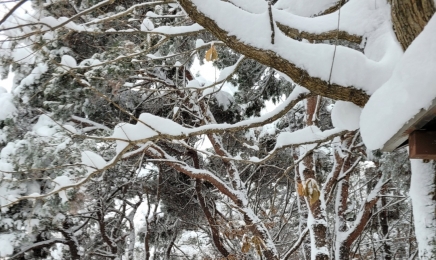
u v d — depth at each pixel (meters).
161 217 12.58
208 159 11.22
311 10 3.71
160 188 10.06
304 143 3.62
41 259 7.29
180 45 6.92
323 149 10.02
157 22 6.42
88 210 9.23
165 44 6.98
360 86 2.62
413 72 1.91
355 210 11.00
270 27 2.58
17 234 6.18
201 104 7.57
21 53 5.72
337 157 7.23
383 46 3.08
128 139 3.12
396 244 11.43
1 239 6.02
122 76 5.61
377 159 7.46
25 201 5.96
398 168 6.32
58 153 5.64
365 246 12.88
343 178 7.66
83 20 5.46
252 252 8.76
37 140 5.83
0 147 6.40
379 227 10.81
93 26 5.50
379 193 7.67
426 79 1.81
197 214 11.41
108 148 7.27
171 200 11.13
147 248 9.96
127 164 9.59
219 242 9.35
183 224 11.91
